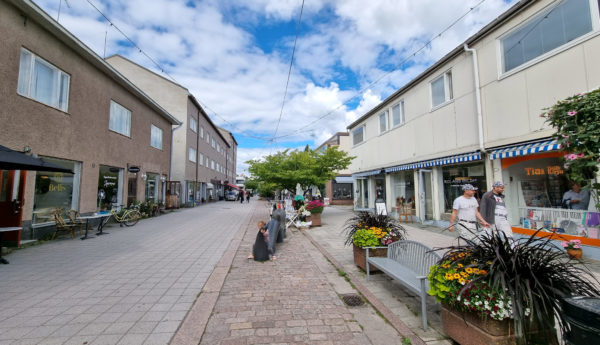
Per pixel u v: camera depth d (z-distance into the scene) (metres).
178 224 12.00
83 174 10.09
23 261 5.79
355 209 19.16
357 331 3.04
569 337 1.86
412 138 11.98
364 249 4.95
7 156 5.31
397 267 3.97
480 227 5.03
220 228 10.80
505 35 7.61
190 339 2.83
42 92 8.44
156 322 3.19
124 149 13.11
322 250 6.89
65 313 3.40
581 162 2.92
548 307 2.18
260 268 5.43
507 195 7.56
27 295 3.97
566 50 6.07
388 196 14.23
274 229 6.40
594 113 2.83
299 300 3.88
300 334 2.98
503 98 7.60
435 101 10.70
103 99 11.35
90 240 8.17
